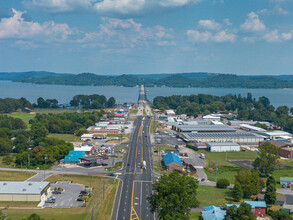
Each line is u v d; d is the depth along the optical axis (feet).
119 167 565.12
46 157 564.30
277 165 572.10
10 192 394.11
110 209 374.84
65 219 341.21
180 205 307.17
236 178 455.63
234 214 322.75
